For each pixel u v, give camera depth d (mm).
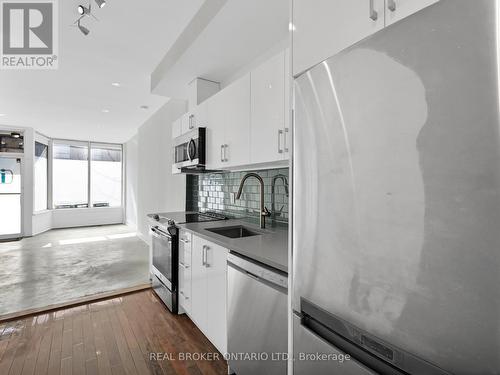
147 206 5527
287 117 1594
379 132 745
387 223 727
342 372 862
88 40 2506
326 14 979
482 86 555
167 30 2387
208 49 2318
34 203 6398
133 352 1927
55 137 7289
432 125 634
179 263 2465
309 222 982
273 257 1338
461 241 588
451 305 604
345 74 843
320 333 969
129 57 2867
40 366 1765
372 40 769
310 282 982
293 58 1127
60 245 5336
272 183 2322
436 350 630
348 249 834
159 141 4785
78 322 2342
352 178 820
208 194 3441
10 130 5980
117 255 4582
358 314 806
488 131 546
